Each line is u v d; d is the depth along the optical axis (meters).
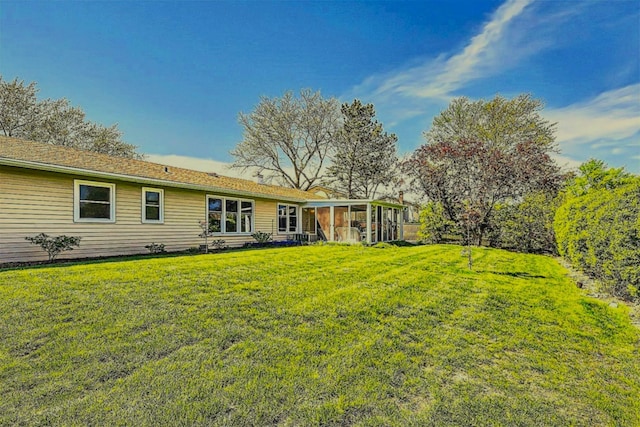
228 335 3.64
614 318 4.64
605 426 2.32
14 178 8.19
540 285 6.86
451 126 25.47
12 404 2.38
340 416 2.35
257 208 16.16
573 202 9.41
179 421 2.25
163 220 11.73
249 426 2.23
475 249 14.38
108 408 2.36
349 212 18.09
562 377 2.97
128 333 3.61
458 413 2.41
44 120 23.00
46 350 3.18
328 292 5.56
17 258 8.17
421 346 3.53
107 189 10.11
